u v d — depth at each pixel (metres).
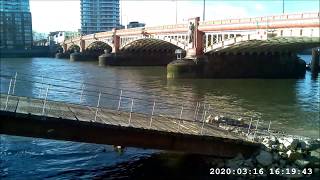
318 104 47.19
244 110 42.72
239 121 28.62
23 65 117.50
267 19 57.16
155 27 89.44
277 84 67.81
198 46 76.25
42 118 19.77
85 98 47.09
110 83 66.38
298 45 66.00
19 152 25.11
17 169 22.28
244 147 21.92
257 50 74.50
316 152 21.70
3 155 24.52
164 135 21.08
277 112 41.75
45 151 25.33
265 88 62.06
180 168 21.66
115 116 23.69
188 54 77.94
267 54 79.81
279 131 31.05
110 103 43.94
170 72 75.19
